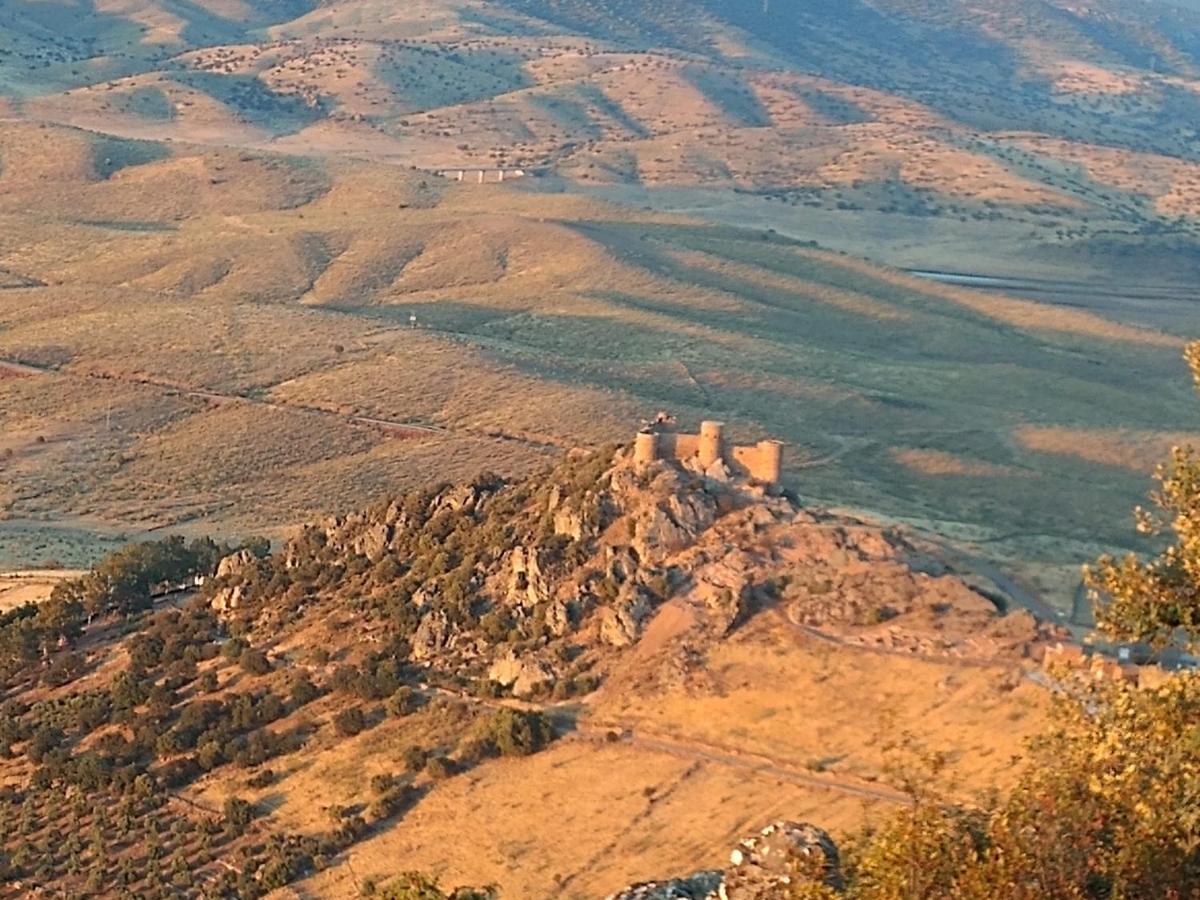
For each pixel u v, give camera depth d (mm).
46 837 95688
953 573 102000
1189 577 43031
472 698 98812
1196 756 38938
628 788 85875
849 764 83062
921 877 38219
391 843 87438
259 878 86500
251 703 104938
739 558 100125
